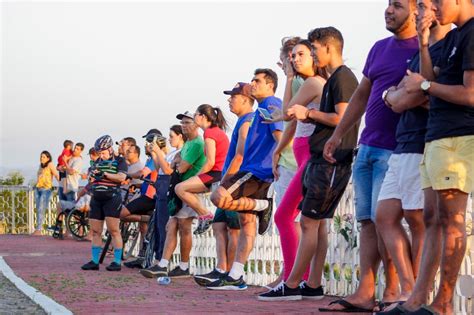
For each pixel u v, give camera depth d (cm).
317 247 943
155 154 1368
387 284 807
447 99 652
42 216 2798
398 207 746
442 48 678
